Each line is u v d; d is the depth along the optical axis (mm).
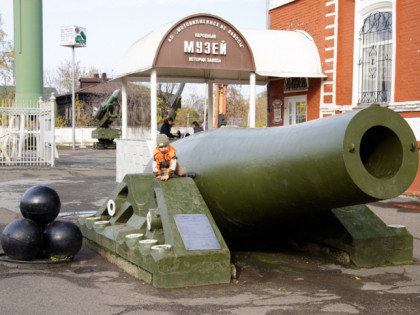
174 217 5426
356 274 5754
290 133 5105
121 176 15695
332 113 15078
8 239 5863
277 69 14883
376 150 4828
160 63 13445
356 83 14344
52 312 4461
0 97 58438
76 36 55250
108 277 5531
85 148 43781
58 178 17000
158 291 4992
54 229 6035
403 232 6273
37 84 25609
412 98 12422
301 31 16062
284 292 5055
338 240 6184
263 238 7176
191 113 58312
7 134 21938
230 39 14023
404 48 12570
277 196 5215
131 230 6098
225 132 6293
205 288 5117
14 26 25469
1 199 12016
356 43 14281
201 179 6055
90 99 60062
